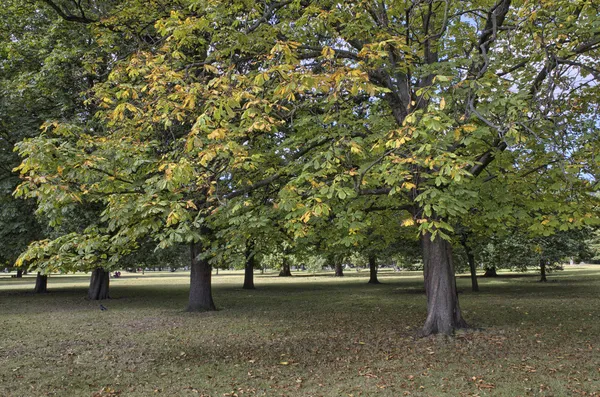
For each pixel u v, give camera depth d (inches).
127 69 283.7
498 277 1409.9
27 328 503.8
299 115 359.6
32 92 573.0
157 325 514.3
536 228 307.6
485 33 330.0
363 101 401.1
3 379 288.5
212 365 315.3
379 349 347.3
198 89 247.9
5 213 662.5
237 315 591.8
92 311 673.0
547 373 271.4
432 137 238.8
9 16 581.9
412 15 385.1
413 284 1198.9
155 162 278.4
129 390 262.5
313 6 311.4
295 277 1835.6
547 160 328.2
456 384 254.1
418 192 298.4
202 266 658.2
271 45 309.7
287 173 315.0
